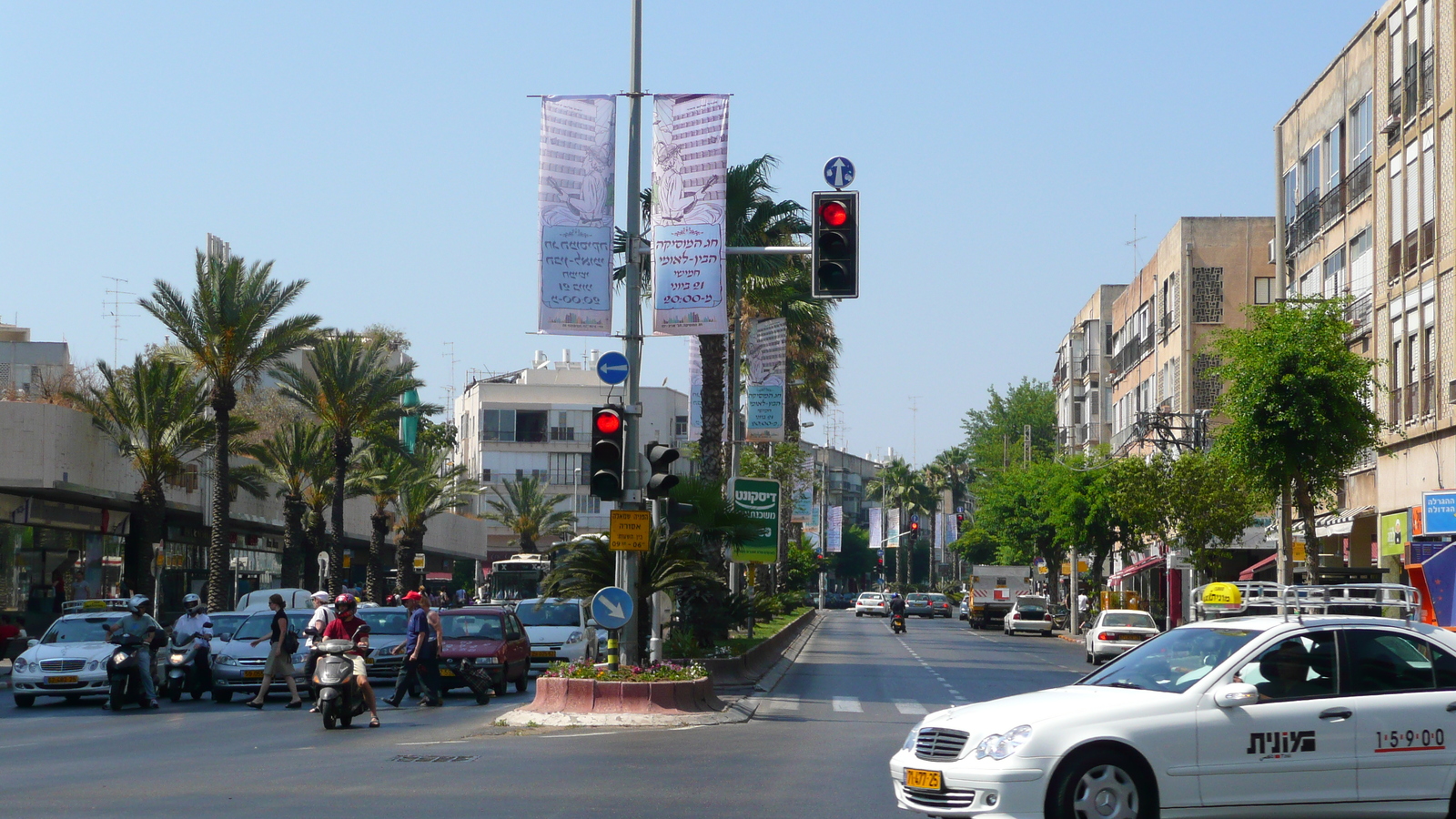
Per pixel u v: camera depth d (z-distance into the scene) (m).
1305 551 30.81
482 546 100.44
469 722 20.84
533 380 122.12
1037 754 9.15
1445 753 9.66
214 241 68.56
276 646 24.78
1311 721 9.51
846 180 17.78
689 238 21.27
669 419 123.00
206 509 52.88
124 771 14.40
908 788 9.73
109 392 43.69
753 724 20.20
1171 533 49.97
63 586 44.41
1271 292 58.47
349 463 59.28
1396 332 36.53
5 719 23.12
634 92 22.30
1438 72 33.59
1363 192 39.53
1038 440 125.94
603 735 18.30
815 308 46.06
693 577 24.31
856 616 107.56
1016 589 76.81
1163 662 10.21
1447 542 30.34
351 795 12.20
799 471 66.50
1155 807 9.25
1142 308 68.56
